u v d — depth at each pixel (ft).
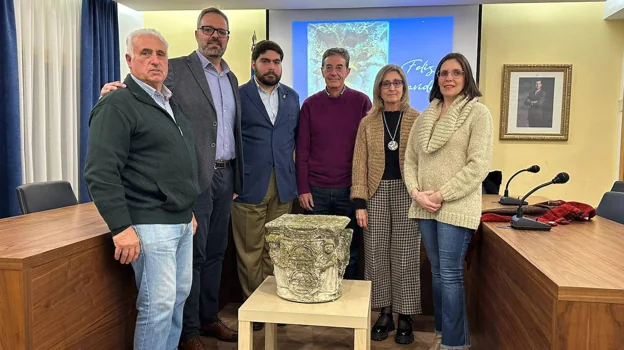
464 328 6.80
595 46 14.67
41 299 4.58
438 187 6.63
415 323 9.20
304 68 15.44
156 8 14.64
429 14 14.82
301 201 8.88
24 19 11.43
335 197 8.71
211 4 14.11
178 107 6.39
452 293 6.64
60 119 12.74
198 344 7.35
